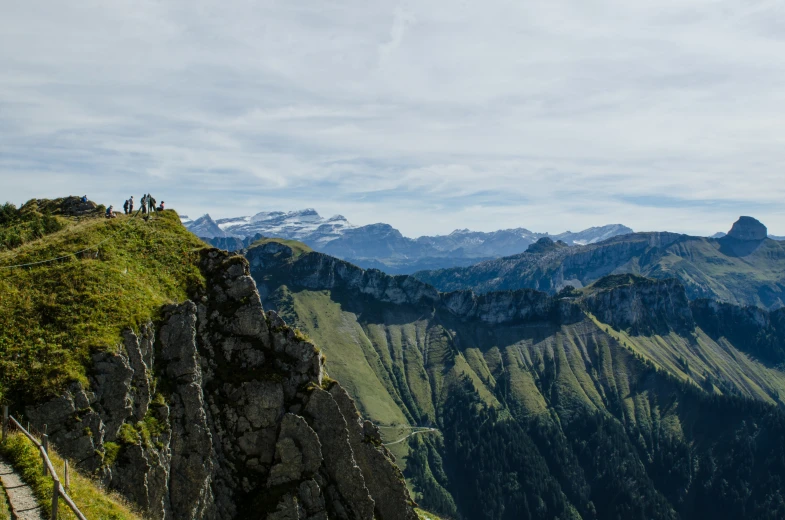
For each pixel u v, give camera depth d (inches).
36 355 1934.1
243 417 2365.9
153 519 1915.6
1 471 1483.8
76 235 2628.0
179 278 2642.7
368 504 2437.3
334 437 2468.0
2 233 3002.0
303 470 2333.9
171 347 2285.9
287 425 2372.0
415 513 2664.9
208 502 2188.7
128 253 2650.1
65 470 1539.1
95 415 1871.3
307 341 2635.3
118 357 2026.3
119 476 1883.6
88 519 1457.9
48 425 1786.4
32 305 2119.8
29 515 1343.5
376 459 2645.2
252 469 2315.5
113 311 2194.9
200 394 2269.9
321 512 2293.3
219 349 2506.2
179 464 2130.9
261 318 2600.9
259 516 2202.3
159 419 2094.0
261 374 2460.6
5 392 1801.2
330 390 2662.4
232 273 2714.1
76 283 2273.6
